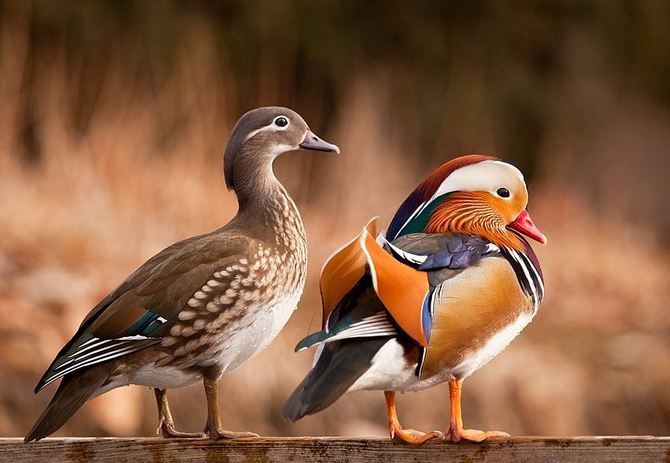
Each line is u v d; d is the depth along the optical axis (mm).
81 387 5805
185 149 13250
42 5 15148
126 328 5867
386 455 5664
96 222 11555
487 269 5656
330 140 17047
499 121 18219
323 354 5395
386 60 18078
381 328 5375
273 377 10102
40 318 9953
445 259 5625
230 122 14984
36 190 12195
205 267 6000
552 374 11141
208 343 6000
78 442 5719
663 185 17906
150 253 11359
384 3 18141
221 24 16641
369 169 14008
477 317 5555
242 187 6438
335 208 13750
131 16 15602
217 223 12398
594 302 13180
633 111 19125
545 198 16156
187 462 5711
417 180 15242
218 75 14352
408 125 17219
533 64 19172
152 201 12492
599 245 14727
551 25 19219
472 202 6004
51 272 10523
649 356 11836
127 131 12992
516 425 10703
